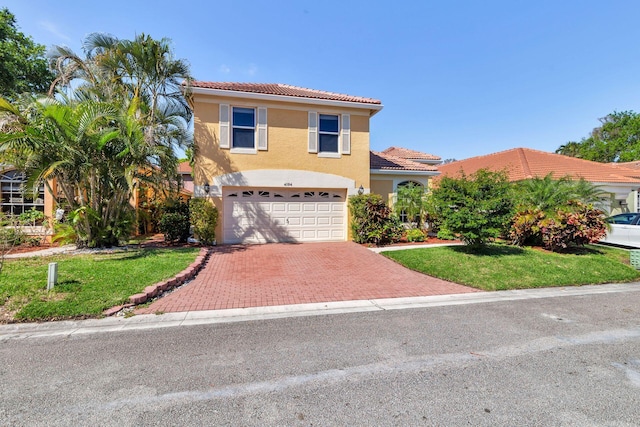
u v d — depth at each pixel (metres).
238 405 3.21
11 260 9.02
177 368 3.96
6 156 9.69
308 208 14.43
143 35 13.45
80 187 10.94
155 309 6.15
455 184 10.52
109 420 2.97
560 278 8.73
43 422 2.94
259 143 13.66
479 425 2.93
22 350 4.45
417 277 8.89
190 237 13.29
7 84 16.97
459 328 5.36
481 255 10.62
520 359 4.24
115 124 10.68
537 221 11.78
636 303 6.88
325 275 8.93
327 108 14.43
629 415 3.07
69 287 6.59
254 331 5.20
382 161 17.75
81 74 12.56
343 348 4.55
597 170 20.47
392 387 3.55
